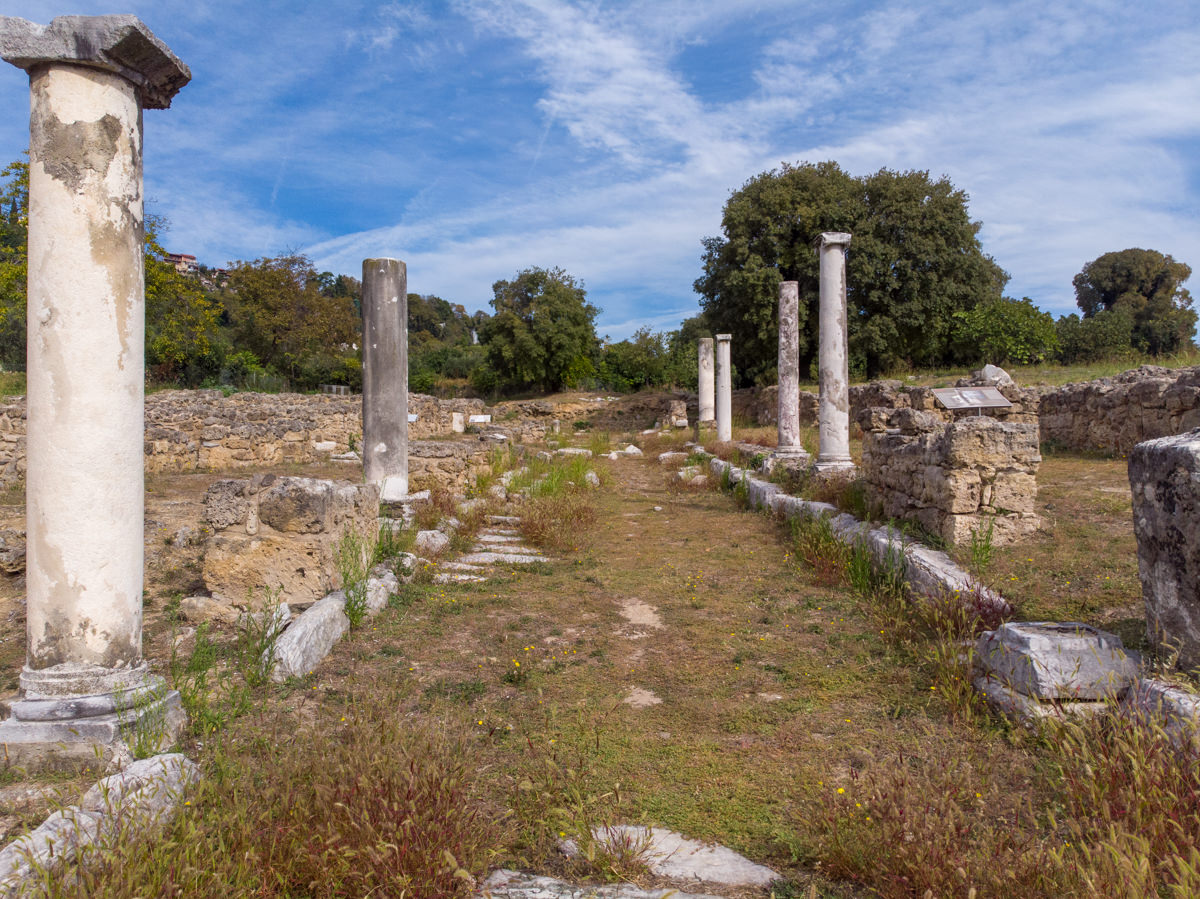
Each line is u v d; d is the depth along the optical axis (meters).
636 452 20.69
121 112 3.54
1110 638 3.74
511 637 5.49
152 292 24.62
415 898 2.43
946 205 28.00
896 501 7.80
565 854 2.89
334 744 3.43
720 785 3.41
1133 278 39.78
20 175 19.98
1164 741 2.97
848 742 3.77
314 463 15.55
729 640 5.40
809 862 2.82
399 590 6.52
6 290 20.38
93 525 3.47
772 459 13.23
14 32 3.32
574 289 41.00
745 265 29.06
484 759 3.63
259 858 2.51
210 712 3.89
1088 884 2.19
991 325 24.64
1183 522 3.46
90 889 2.25
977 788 3.14
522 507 10.27
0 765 3.31
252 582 5.59
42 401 3.44
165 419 14.84
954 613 4.95
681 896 2.61
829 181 28.91
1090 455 11.79
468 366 48.72
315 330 38.09
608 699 4.40
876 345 27.64
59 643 3.46
